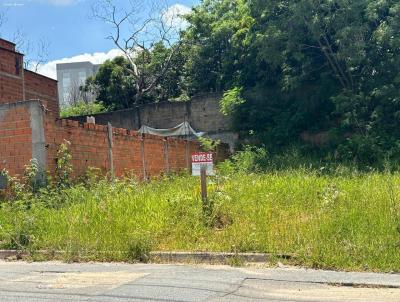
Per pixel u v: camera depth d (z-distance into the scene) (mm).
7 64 20797
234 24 30531
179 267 7375
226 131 27312
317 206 10086
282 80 25266
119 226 8961
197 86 33969
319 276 6625
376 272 6824
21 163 11523
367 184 11836
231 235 8562
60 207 10422
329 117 25062
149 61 36312
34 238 8773
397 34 21188
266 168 19094
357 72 24000
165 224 9164
